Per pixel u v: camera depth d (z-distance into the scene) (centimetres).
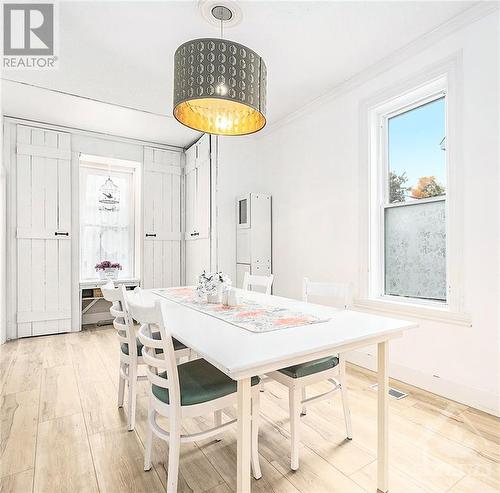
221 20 216
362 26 224
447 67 225
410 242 265
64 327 409
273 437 181
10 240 378
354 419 199
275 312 178
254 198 392
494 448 169
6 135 378
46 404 221
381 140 285
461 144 217
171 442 130
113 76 290
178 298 230
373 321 157
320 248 333
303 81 298
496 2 198
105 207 470
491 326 202
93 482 146
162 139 463
